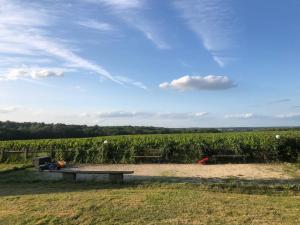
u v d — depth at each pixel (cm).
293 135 2548
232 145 2459
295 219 886
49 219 934
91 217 939
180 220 896
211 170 1986
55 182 1569
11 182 1611
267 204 1040
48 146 2719
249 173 1833
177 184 1419
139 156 2511
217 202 1062
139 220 905
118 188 1404
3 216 973
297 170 1936
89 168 2239
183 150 2512
